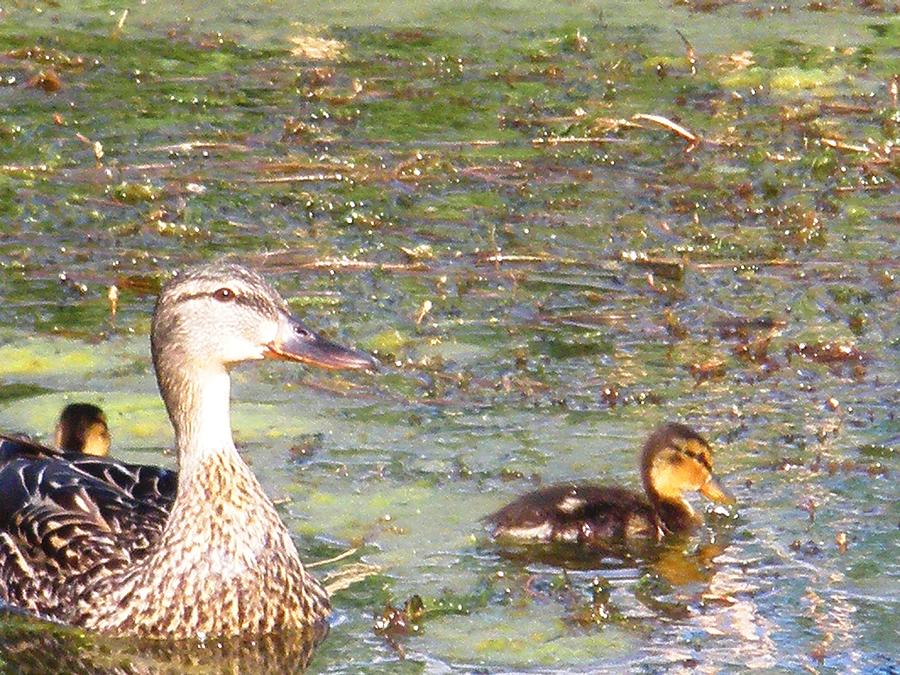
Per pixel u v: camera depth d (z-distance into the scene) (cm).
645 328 1430
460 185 1762
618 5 2416
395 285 1518
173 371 997
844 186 1772
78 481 1052
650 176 1797
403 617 981
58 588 1009
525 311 1461
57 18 2292
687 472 1121
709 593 1024
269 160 1811
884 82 2100
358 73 2103
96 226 1642
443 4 2403
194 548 981
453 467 1179
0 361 1342
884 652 946
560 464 1191
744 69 2139
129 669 962
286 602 985
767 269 1560
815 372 1345
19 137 1872
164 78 2075
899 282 1534
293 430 1230
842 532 1095
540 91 2053
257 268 1545
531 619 988
